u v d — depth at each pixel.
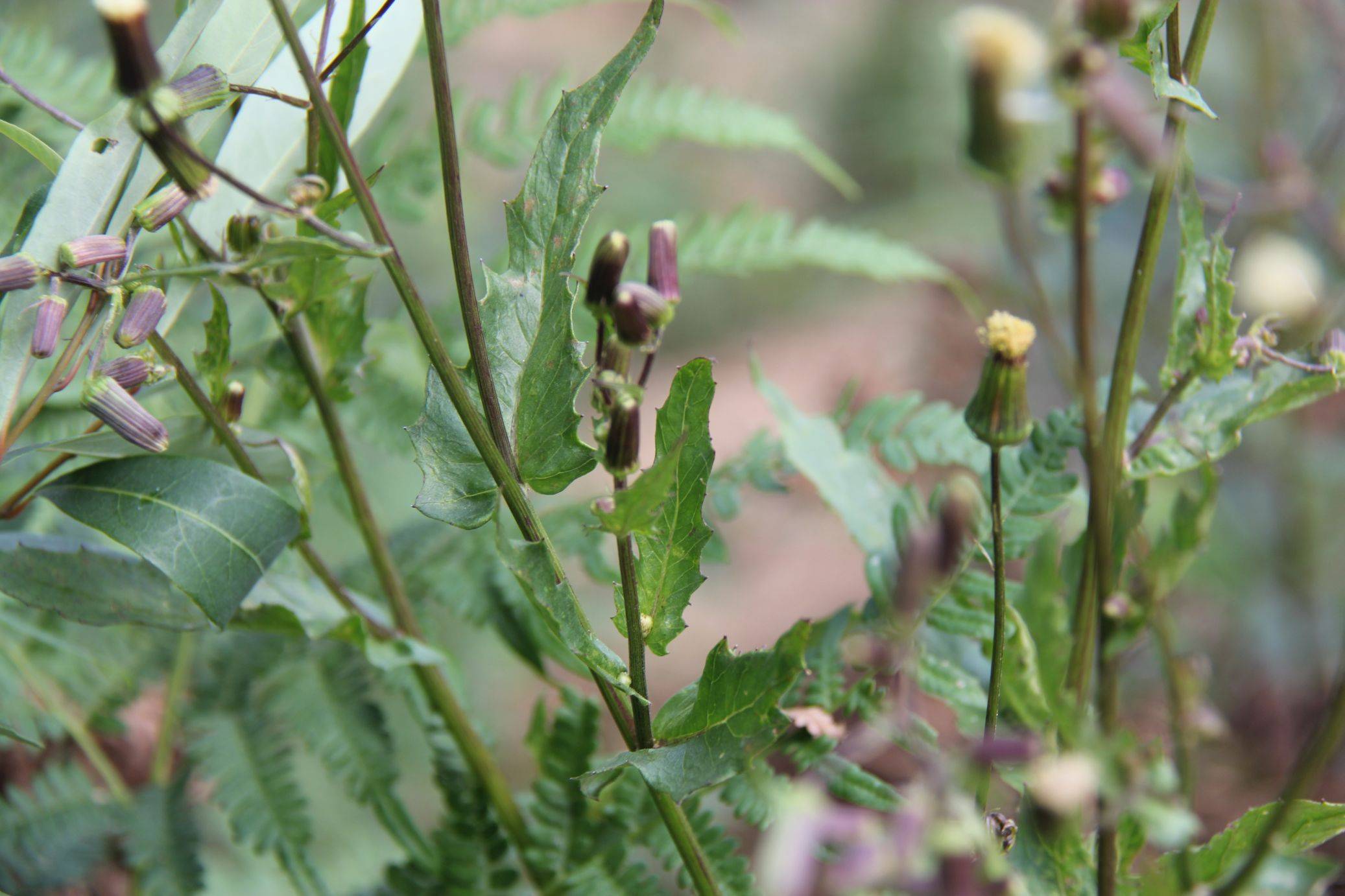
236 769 0.58
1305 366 0.50
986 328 0.47
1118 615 0.48
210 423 0.50
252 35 0.50
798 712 0.52
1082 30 0.45
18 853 0.57
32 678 0.58
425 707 0.57
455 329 0.61
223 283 0.50
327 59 0.51
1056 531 0.51
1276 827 0.46
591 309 0.47
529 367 0.48
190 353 0.61
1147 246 0.49
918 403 0.58
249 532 0.49
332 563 0.62
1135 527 0.51
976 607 0.53
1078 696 0.51
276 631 0.52
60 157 0.49
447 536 0.60
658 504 0.46
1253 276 0.50
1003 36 0.45
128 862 0.57
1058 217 0.50
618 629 0.49
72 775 0.58
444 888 0.56
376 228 0.47
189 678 0.60
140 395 0.53
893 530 0.53
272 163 0.51
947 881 0.44
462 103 0.65
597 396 0.48
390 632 0.53
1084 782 0.46
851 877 0.44
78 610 0.50
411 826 0.57
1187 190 0.50
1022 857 0.49
